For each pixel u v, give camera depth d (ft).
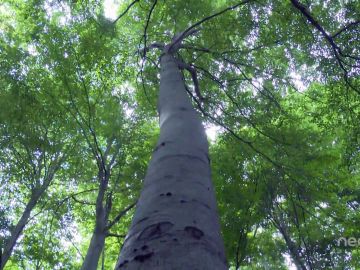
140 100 32.63
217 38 27.73
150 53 32.19
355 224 26.89
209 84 29.71
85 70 27.84
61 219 35.88
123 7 32.94
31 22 29.27
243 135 27.84
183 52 30.09
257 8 25.70
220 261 5.42
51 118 30.25
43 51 28.53
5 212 37.40
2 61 27.94
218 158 28.25
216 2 30.55
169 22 31.32
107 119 30.86
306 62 26.09
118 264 5.32
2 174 35.12
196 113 11.71
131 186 32.27
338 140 31.81
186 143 8.95
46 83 28.45
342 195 33.60
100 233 25.46
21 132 30.76
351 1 23.88
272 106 28.07
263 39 25.88
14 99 27.84
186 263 4.98
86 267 23.61
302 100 29.48
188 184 7.15
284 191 27.61
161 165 7.91
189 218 6.04
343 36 23.68
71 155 33.91
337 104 25.43
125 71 30.66
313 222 29.25
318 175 25.29
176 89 13.87
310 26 24.30
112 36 27.35
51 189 38.40
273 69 28.37
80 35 27.37
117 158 32.96
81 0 26.16
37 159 34.22
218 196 26.32
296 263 31.27
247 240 27.78
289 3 23.63
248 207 26.00
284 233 27.84
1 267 25.23
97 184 35.63
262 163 26.68
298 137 26.48
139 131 33.12
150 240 5.43
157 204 6.44
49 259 37.55
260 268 36.81
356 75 23.84
